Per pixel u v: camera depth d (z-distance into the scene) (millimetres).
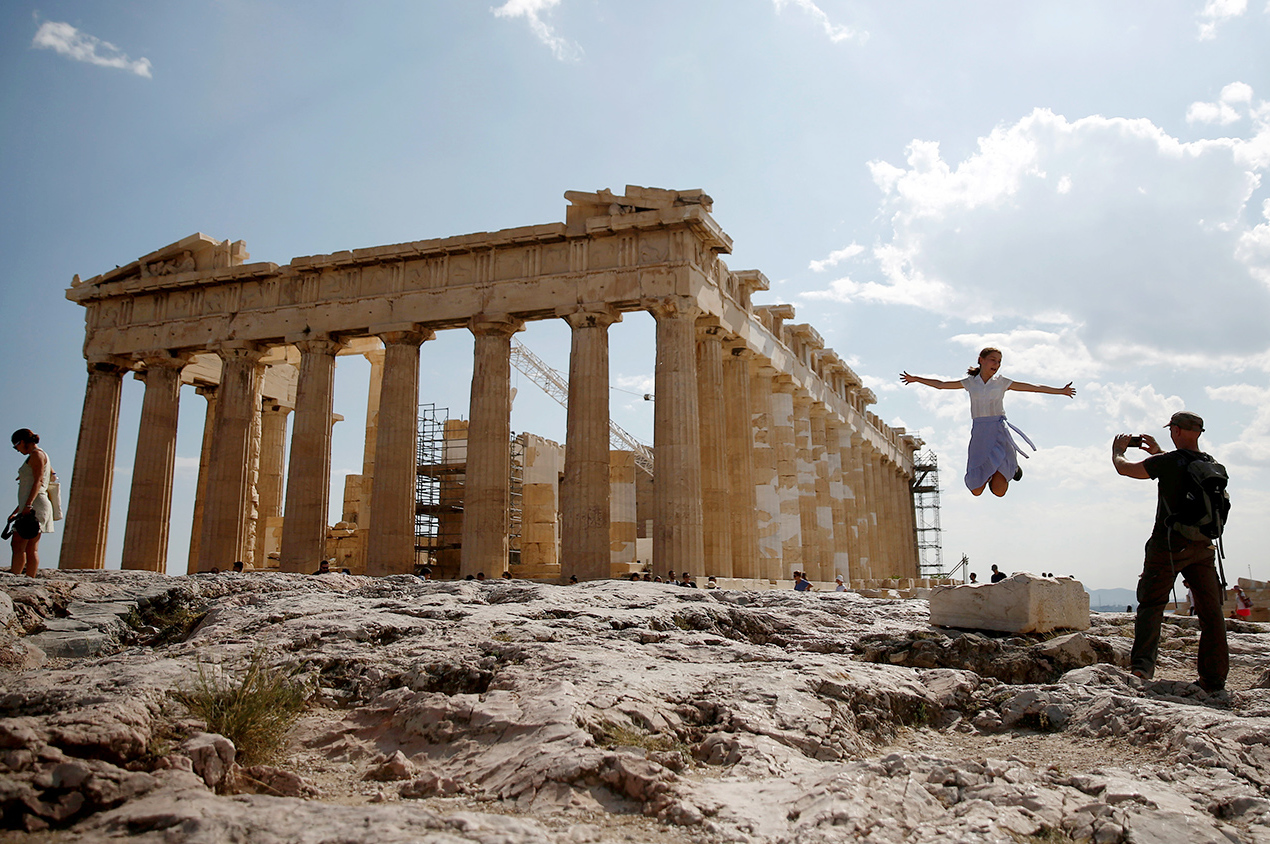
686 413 33125
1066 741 8742
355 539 52250
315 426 38500
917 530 88125
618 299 34375
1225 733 7855
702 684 9617
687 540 32281
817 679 9742
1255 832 6137
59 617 16234
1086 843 5957
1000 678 11617
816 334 48969
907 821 6133
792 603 18906
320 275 39625
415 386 38000
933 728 9797
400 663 10750
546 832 5621
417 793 6875
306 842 5105
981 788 6770
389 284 38312
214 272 40781
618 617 14336
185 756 6613
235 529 39469
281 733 8398
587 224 34844
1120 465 10734
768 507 42031
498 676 9891
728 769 7344
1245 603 33156
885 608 19422
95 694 7930
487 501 34906
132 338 42438
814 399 50031
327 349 39312
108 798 5781
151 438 41500
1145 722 8406
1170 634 14961
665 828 6004
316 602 15477
